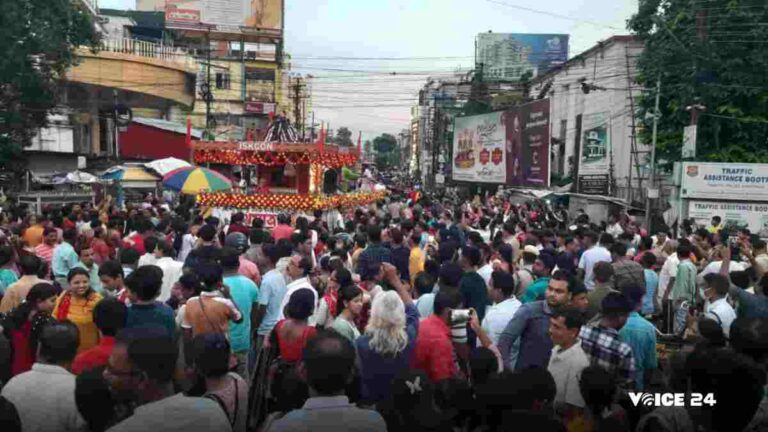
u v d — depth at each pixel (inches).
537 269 336.5
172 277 326.3
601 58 1336.1
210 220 476.7
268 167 766.5
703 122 956.0
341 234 498.3
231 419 170.6
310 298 225.6
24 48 862.5
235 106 2087.8
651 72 984.3
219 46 2126.0
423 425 165.3
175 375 186.2
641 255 432.8
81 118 1279.5
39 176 991.6
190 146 745.6
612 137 1262.3
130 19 1952.5
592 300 280.7
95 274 351.6
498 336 254.8
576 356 195.9
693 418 148.6
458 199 1429.6
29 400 161.5
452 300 218.2
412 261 395.5
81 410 156.0
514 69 2429.9
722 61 927.0
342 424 137.9
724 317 281.0
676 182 855.7
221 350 171.5
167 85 1318.9
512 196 1374.3
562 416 189.6
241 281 279.7
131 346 148.9
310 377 143.1
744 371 142.6
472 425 164.9
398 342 199.5
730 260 401.7
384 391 198.5
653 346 231.6
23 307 232.5
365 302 253.3
